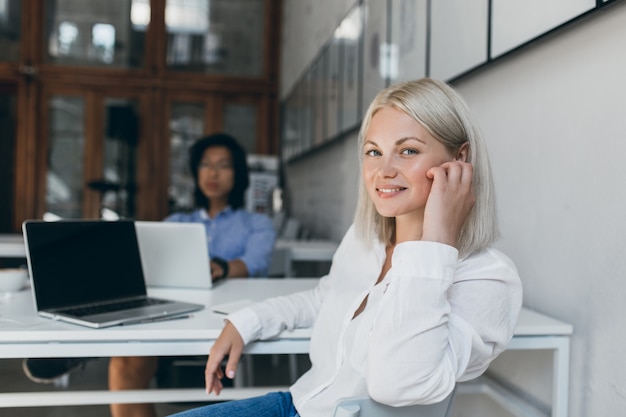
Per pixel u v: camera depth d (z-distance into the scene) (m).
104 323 1.25
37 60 6.75
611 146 1.23
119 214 6.88
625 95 1.18
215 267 2.03
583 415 1.31
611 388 1.22
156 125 6.94
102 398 1.52
